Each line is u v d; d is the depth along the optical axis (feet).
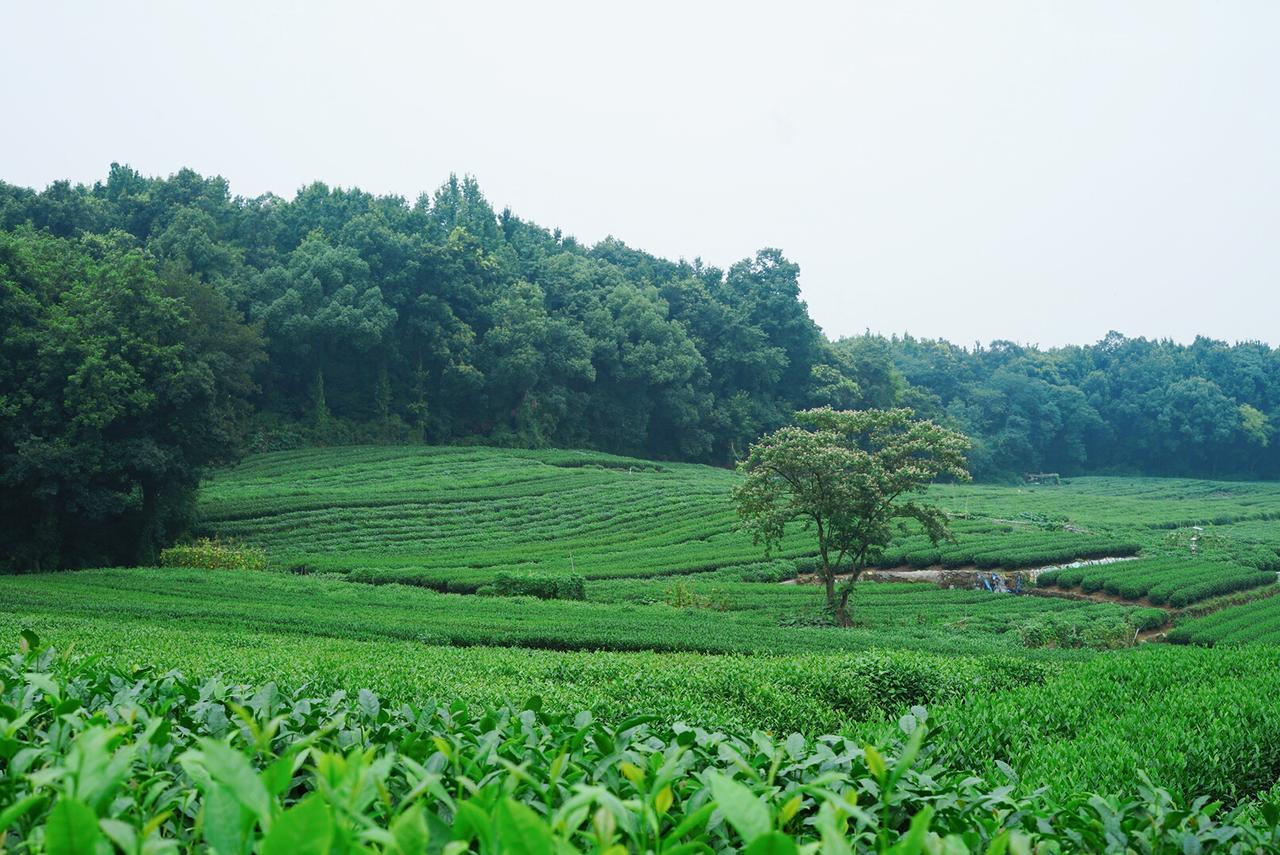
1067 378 411.34
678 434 280.51
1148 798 14.70
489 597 107.96
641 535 169.58
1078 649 87.40
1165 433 383.45
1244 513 238.89
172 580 105.29
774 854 7.63
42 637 52.75
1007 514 209.97
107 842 8.43
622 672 50.88
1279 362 401.90
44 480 119.65
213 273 216.13
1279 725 36.45
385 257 239.09
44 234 191.42
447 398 244.01
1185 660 56.70
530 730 15.96
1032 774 26.68
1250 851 13.50
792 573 139.33
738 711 40.73
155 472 126.41
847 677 46.78
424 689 37.06
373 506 170.50
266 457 199.41
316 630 73.97
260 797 8.09
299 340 213.05
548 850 7.82
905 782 14.15
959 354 445.37
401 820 8.14
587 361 254.88
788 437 106.93
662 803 10.91
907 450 106.93
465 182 356.18
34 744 14.08
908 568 145.89
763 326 307.99
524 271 287.48
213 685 18.35
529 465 219.20
